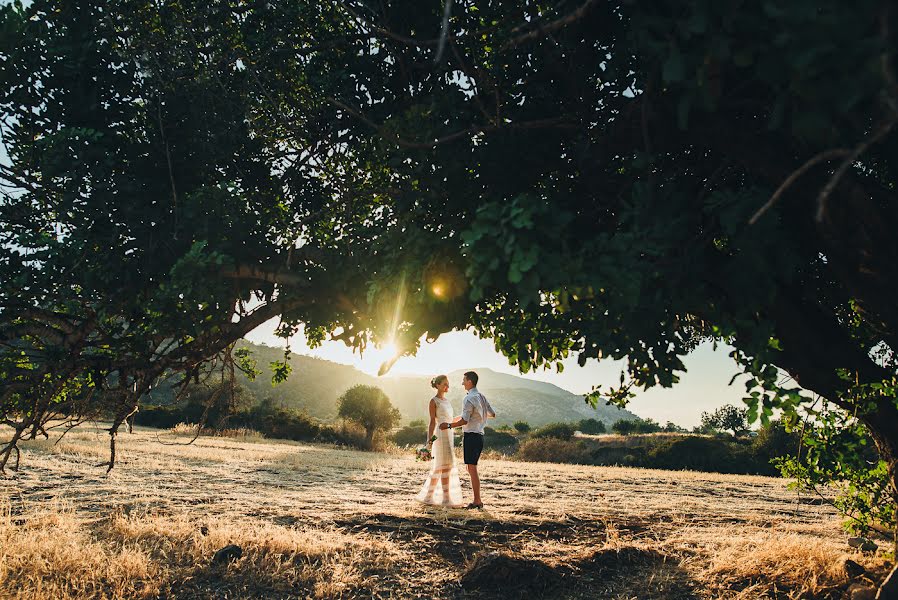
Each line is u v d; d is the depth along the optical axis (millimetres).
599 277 3045
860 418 4770
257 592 5117
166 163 4836
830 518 10062
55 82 4609
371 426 33750
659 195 3443
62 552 5516
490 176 4250
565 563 6199
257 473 12602
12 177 4648
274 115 5203
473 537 7137
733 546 6949
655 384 4207
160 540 6230
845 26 1868
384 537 6902
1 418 5000
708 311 3740
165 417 30984
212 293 4367
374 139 4512
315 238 5531
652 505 10539
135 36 4820
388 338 4152
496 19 4113
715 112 3613
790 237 3701
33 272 4504
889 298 3539
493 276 3039
